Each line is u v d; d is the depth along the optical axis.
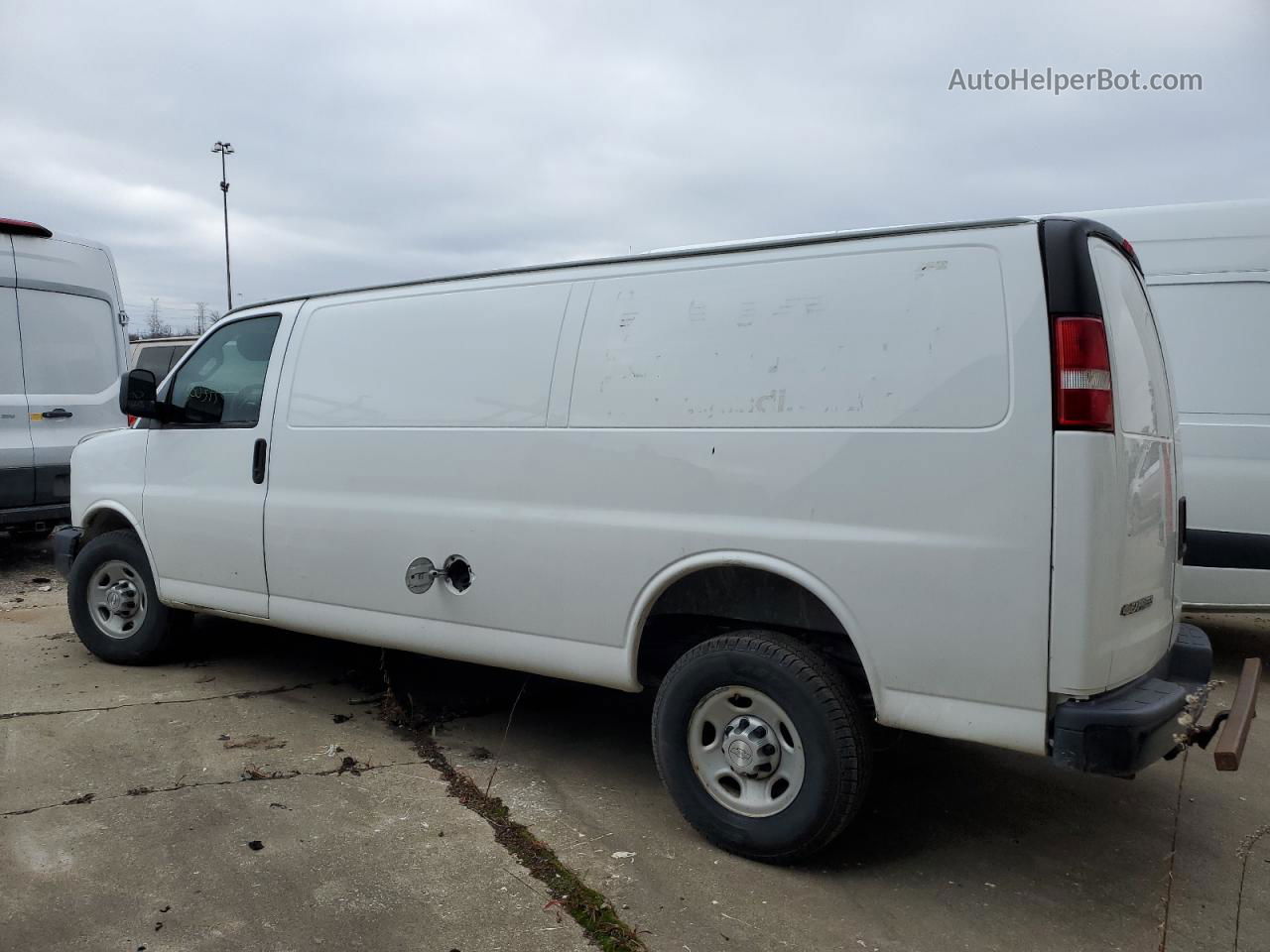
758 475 3.16
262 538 4.57
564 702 4.91
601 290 3.63
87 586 5.42
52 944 2.69
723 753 3.27
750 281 3.29
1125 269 3.28
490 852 3.27
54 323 8.34
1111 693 2.82
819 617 3.21
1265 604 5.37
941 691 2.89
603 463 3.50
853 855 3.36
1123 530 2.79
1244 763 4.31
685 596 3.46
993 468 2.78
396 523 4.07
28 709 4.61
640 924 2.86
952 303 2.91
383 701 4.83
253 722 4.49
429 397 4.02
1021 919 2.96
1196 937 2.89
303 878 3.07
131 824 3.41
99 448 5.43
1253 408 5.38
